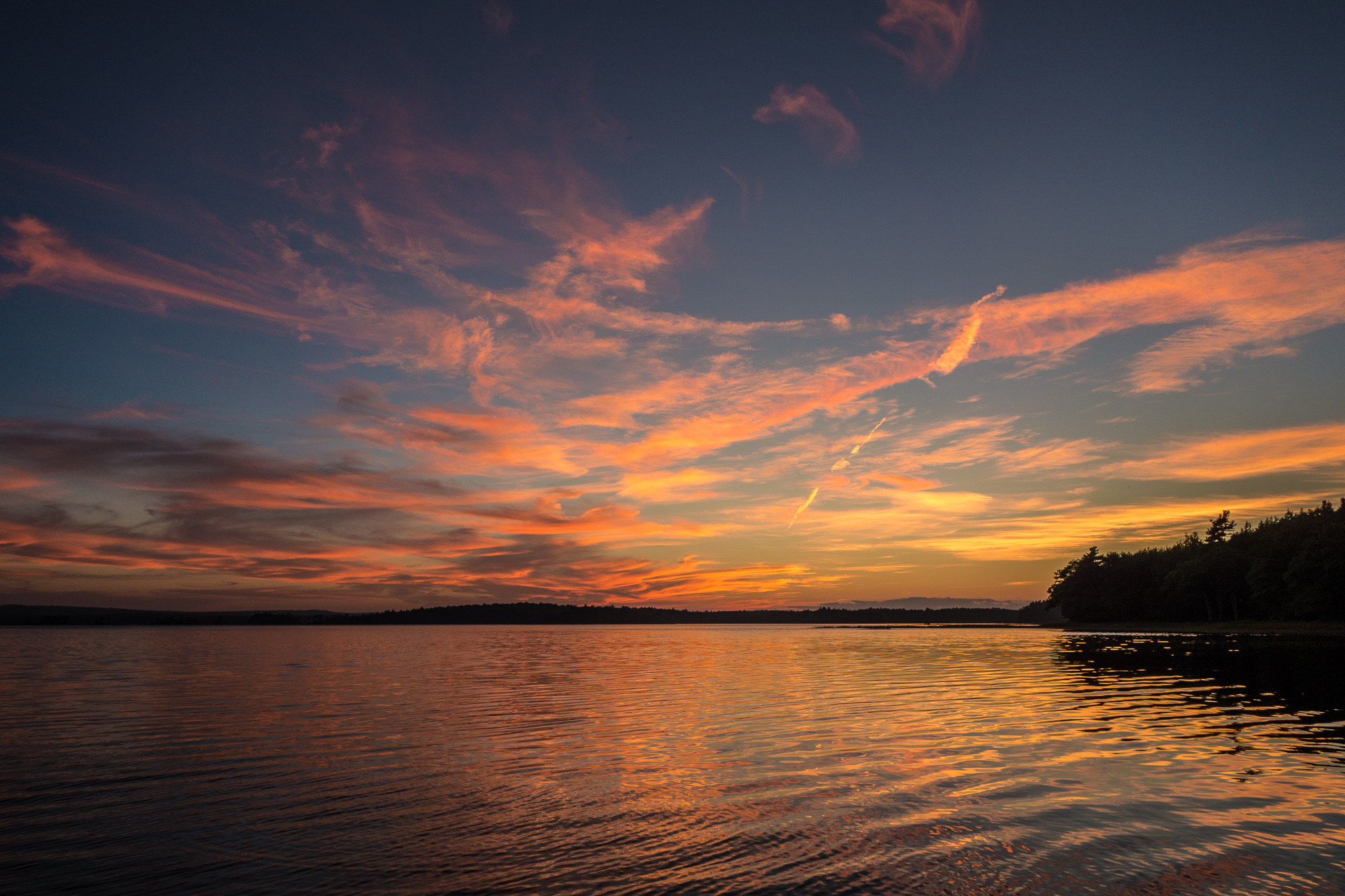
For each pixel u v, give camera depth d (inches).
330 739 985.5
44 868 508.7
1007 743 893.2
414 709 1301.7
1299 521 4458.7
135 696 1526.8
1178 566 5300.2
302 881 481.1
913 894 441.7
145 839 565.9
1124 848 510.6
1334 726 991.6
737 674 2048.5
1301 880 449.7
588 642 5191.9
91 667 2407.7
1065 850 507.2
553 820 600.4
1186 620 5777.6
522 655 3255.4
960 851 510.6
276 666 2460.6
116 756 880.3
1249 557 4825.3
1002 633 6230.3
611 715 1212.5
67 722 1149.1
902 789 677.3
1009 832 547.5
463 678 2000.5
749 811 617.6
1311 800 621.9
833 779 721.6
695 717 1177.4
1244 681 1603.1
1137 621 6343.5
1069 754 819.4
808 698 1414.9
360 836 565.3
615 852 524.1
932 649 3346.5
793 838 545.0
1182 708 1187.3
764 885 460.8
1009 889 445.4
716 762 816.3
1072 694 1418.6
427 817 614.2
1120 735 936.9
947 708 1222.3
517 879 477.7
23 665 2501.2
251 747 932.0
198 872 498.3
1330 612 3902.6
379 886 470.3
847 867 486.0
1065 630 6225.4
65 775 779.4
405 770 791.1
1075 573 6766.7
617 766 800.3
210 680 1898.4
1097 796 641.0
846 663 2476.6
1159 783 683.4
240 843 554.3
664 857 512.1
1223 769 738.8
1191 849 505.7
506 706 1336.1
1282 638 3673.7
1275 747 850.1
